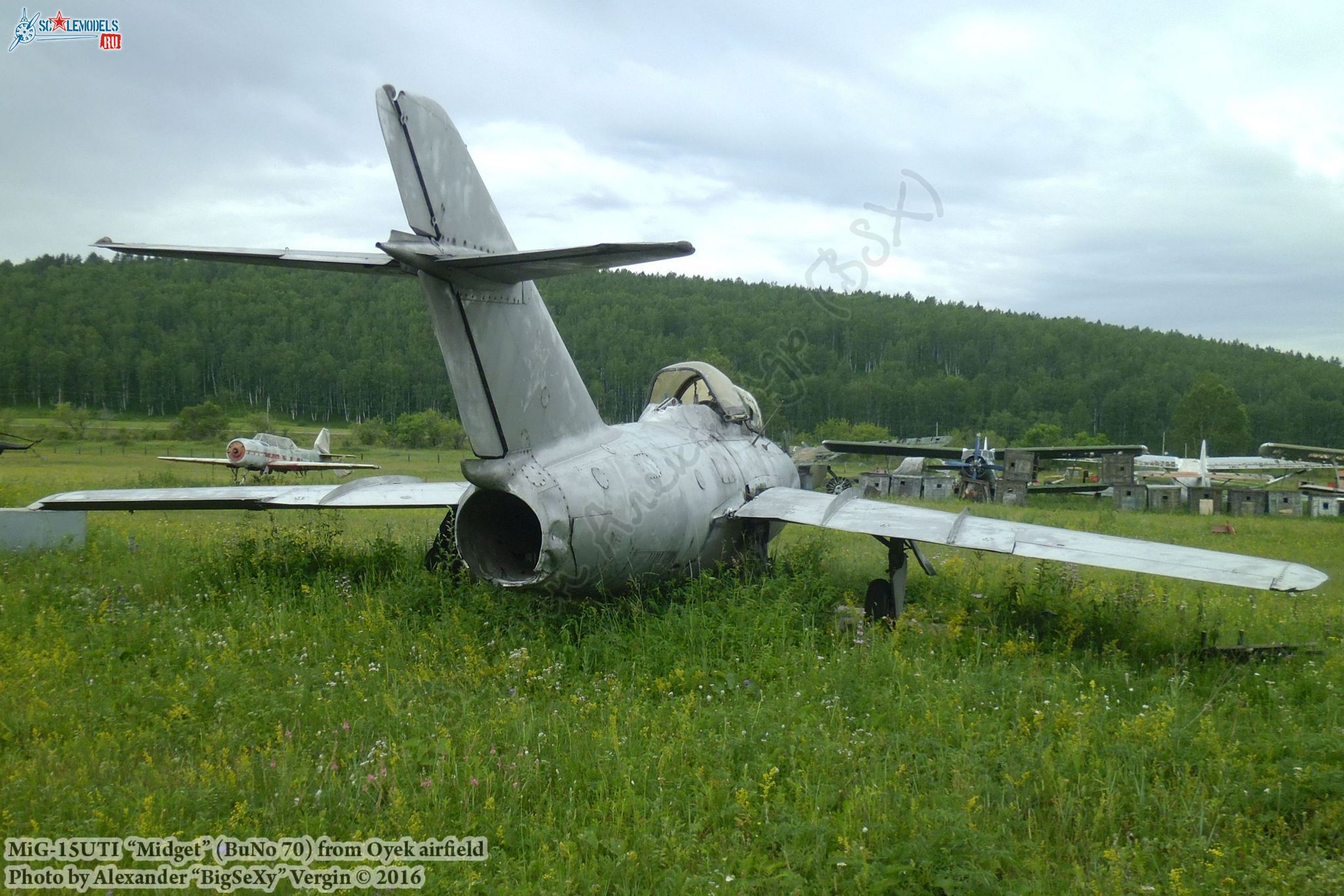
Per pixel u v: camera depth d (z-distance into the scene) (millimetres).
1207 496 32125
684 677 5875
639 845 3660
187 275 152750
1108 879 3545
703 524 8039
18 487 20453
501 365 6426
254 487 9539
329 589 8039
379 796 4062
